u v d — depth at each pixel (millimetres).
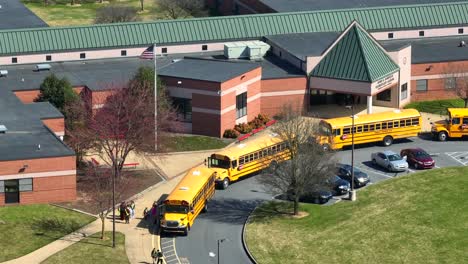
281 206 155250
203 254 140250
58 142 157125
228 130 182625
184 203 145000
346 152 177250
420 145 180875
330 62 192875
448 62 199875
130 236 144750
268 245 142125
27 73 192375
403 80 196875
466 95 194125
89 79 186750
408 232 144625
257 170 166375
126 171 165875
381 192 159125
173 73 185375
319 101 196375
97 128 163125
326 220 149625
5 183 149625
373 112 193375
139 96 167000
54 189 152125
